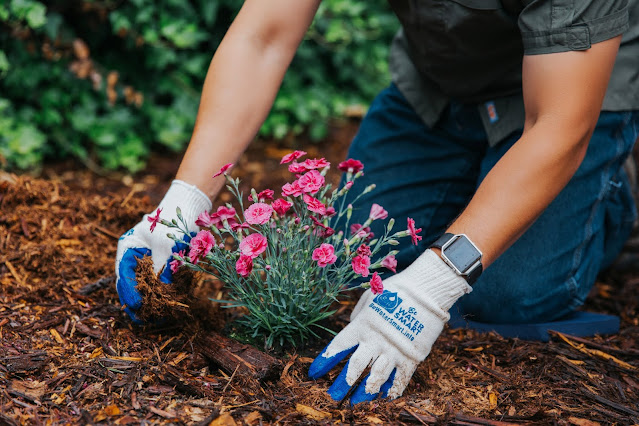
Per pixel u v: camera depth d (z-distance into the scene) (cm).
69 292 181
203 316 169
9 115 295
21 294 176
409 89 218
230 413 134
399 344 141
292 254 152
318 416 136
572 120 138
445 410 144
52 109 312
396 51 229
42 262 189
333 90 402
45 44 294
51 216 211
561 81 138
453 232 143
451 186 220
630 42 183
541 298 191
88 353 154
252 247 140
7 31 293
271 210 141
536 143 139
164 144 349
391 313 142
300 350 162
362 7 380
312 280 163
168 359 153
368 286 147
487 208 141
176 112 340
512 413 145
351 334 146
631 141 196
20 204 213
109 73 306
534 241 191
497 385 157
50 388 140
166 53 328
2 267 185
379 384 143
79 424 128
